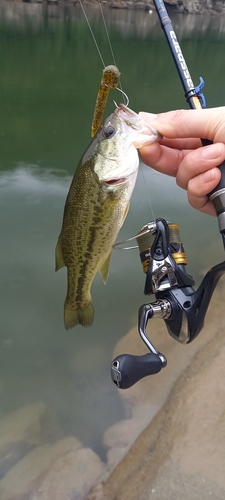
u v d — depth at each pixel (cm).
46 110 180
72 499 51
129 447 57
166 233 32
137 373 26
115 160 34
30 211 109
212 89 217
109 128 34
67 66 258
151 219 106
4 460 55
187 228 104
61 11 466
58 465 55
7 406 64
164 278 31
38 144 147
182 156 35
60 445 57
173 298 31
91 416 62
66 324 43
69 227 37
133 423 60
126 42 358
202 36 472
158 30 450
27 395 66
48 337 76
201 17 577
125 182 34
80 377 69
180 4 566
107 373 69
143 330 29
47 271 91
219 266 28
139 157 36
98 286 86
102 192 35
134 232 101
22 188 118
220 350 69
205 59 320
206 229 104
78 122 168
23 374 69
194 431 56
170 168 36
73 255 38
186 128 31
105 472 53
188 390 63
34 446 57
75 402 64
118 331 77
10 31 351
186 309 30
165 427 58
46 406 64
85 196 35
